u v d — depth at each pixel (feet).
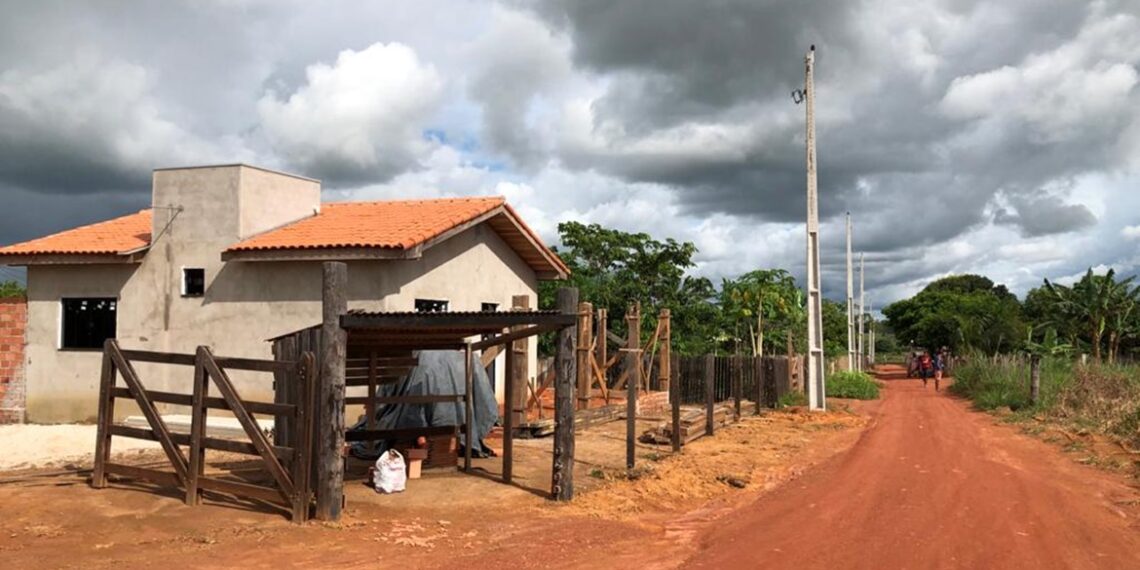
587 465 40.93
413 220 56.49
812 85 77.97
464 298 60.75
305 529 27.02
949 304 209.05
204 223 55.88
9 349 59.57
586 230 112.57
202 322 55.67
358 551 24.76
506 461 36.35
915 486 36.81
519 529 28.58
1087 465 43.06
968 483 37.50
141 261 57.26
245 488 29.04
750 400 77.00
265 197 57.26
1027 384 79.56
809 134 78.13
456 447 39.09
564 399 33.24
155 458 40.09
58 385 58.54
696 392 78.79
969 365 111.55
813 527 28.89
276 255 52.24
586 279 106.63
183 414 55.16
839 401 91.61
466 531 28.04
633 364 40.91
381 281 51.90
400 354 39.47
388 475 33.45
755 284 124.98
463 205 60.70
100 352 57.88
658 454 45.16
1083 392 68.33
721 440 52.34
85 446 45.42
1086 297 143.43
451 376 41.34
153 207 57.16
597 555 25.34
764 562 24.36
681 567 23.98
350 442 38.22
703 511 32.83
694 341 113.91
